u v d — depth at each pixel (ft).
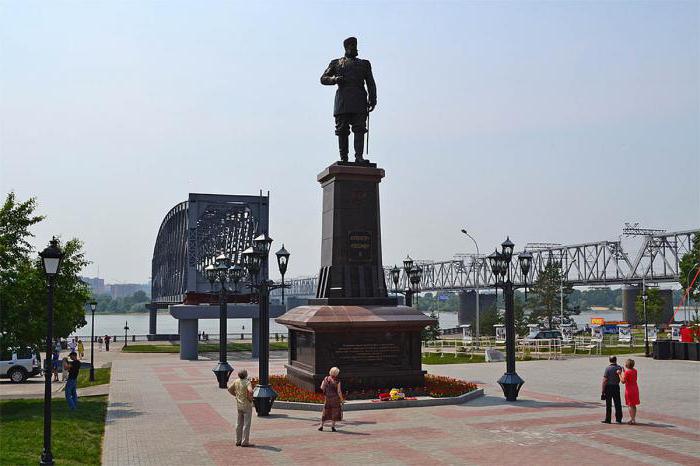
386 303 77.66
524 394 80.23
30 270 75.82
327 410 57.06
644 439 52.85
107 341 208.03
